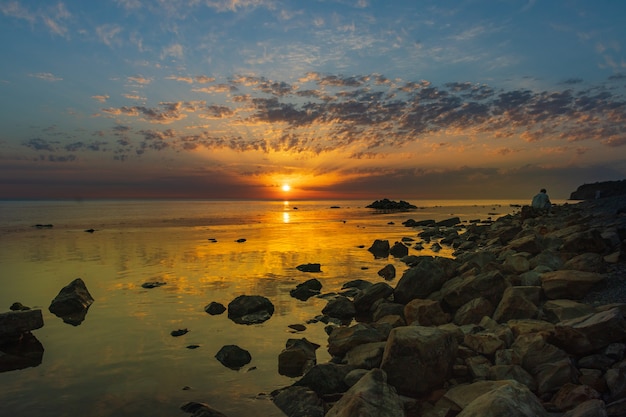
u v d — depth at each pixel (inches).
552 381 239.0
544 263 485.7
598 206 1334.9
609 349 257.1
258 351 345.4
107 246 1053.2
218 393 271.0
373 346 310.8
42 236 1330.0
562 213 1330.0
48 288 573.6
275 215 3034.0
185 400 261.3
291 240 1195.3
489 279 413.7
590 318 278.7
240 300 461.7
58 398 263.7
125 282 606.2
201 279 627.5
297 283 600.7
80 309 462.3
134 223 2047.2
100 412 246.4
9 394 269.0
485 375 259.9
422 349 261.0
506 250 617.9
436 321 383.6
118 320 426.6
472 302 390.6
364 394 215.0
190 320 426.9
